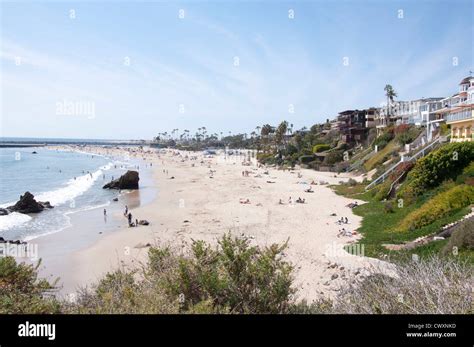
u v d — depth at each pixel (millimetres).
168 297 6781
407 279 6820
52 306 6699
